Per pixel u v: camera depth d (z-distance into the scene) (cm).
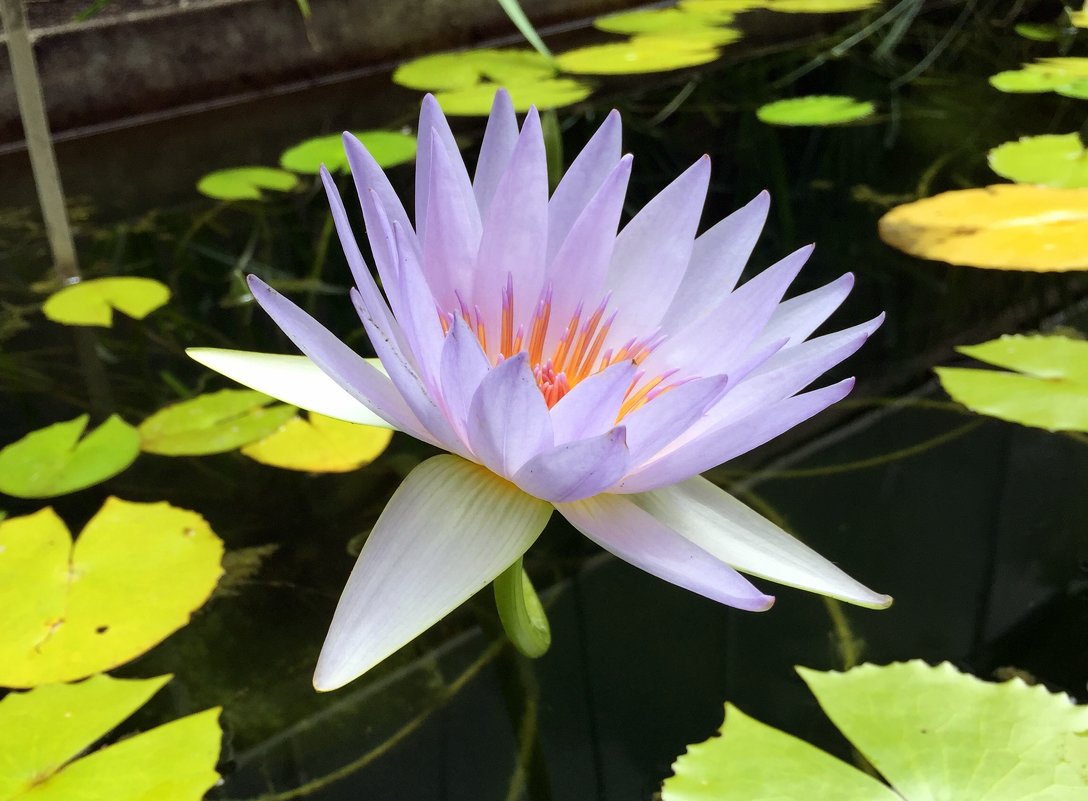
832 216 61
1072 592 38
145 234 61
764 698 35
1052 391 43
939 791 31
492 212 33
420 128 34
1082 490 42
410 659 38
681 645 38
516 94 76
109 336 51
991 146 68
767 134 73
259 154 70
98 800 31
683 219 34
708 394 29
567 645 38
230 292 55
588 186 35
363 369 32
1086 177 59
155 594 37
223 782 33
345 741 35
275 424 44
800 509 42
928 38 94
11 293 54
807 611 39
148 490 42
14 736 33
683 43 89
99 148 71
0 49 69
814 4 104
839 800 31
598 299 35
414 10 86
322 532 41
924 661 35
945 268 55
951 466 44
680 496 33
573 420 30
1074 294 51
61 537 38
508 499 32
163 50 75
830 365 31
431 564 30
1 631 35
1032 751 32
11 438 44
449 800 33
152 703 35
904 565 39
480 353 29
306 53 81
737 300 32
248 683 36
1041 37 93
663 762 34
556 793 33
